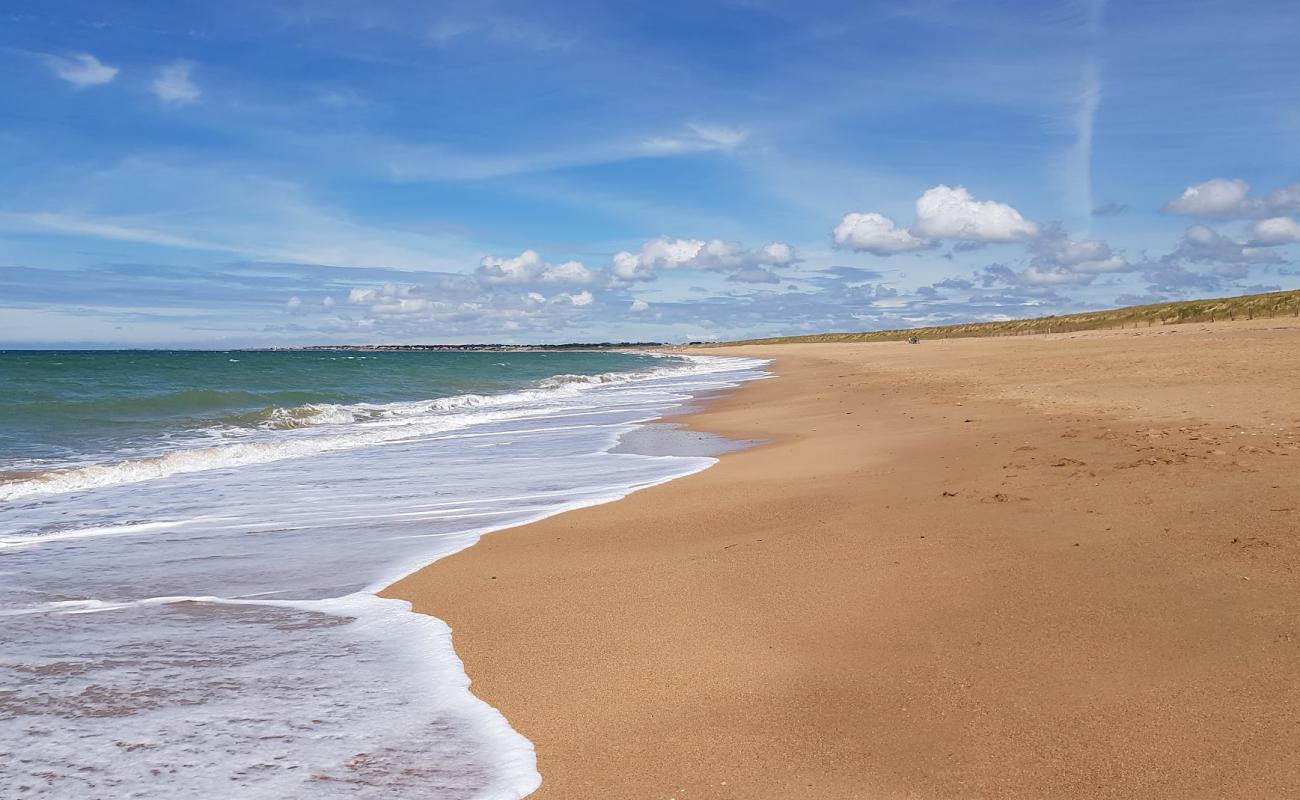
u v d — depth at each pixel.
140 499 10.31
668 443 15.25
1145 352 29.89
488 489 10.70
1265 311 56.84
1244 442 9.59
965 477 9.20
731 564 6.51
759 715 3.94
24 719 3.97
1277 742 3.40
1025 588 5.41
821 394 24.70
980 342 68.56
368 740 3.78
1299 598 4.83
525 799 3.28
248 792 3.30
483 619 5.52
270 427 19.41
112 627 5.44
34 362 67.62
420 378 44.59
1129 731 3.57
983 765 3.39
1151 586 5.24
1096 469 8.85
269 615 5.69
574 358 107.12
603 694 4.25
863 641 4.77
